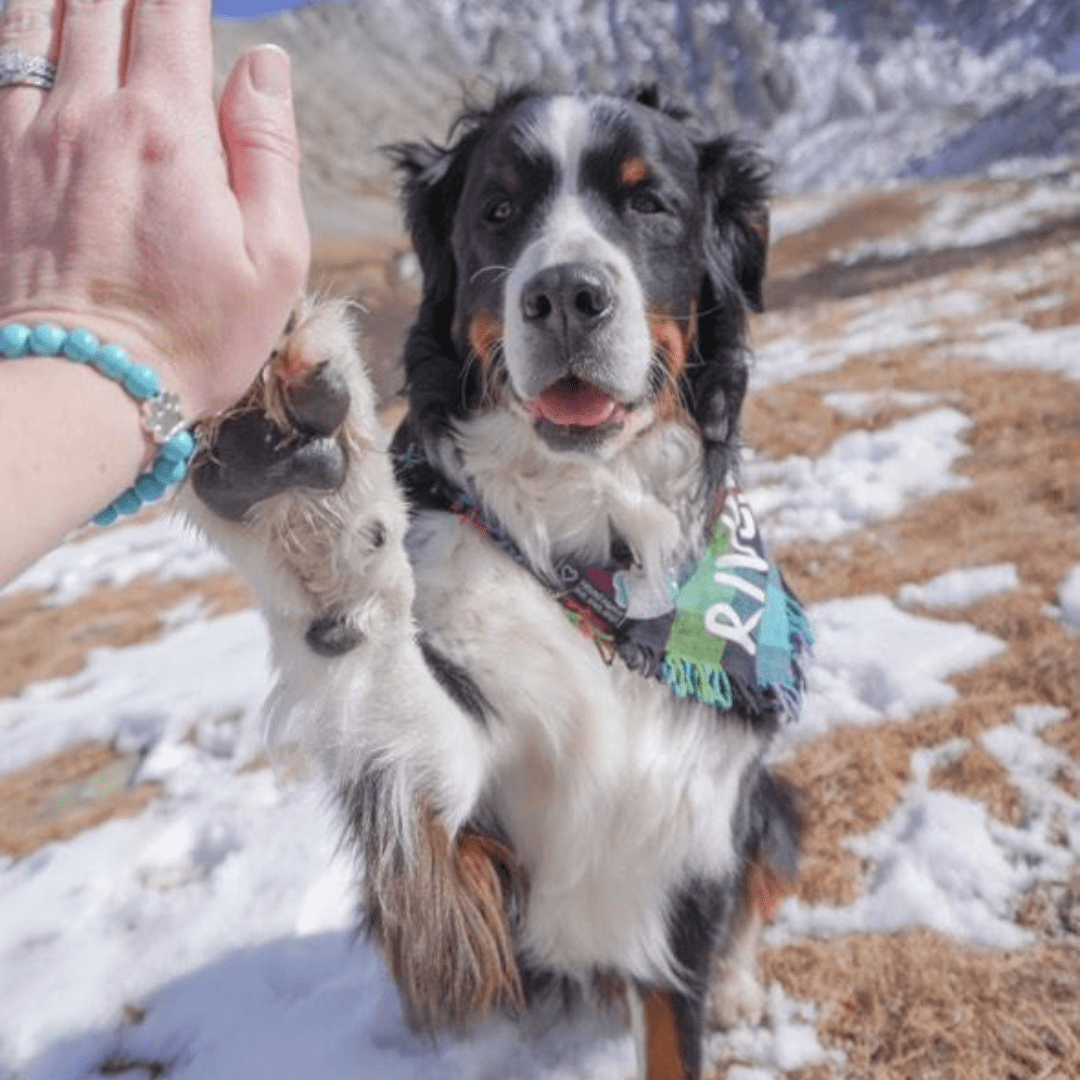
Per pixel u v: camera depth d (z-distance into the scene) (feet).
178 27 0.91
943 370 8.17
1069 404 6.89
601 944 2.41
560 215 2.39
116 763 4.60
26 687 5.84
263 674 5.08
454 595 2.20
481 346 2.42
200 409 0.91
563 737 2.23
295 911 3.29
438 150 2.85
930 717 3.76
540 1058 2.63
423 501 2.36
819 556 5.35
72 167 0.86
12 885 3.75
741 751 2.39
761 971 2.77
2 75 0.90
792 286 18.95
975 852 3.06
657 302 2.45
